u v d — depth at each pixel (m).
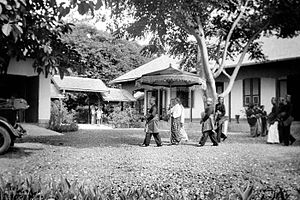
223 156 9.44
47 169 7.26
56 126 20.03
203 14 13.82
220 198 3.00
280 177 6.37
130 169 7.34
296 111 19.48
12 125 10.44
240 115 22.69
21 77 19.06
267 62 19.59
